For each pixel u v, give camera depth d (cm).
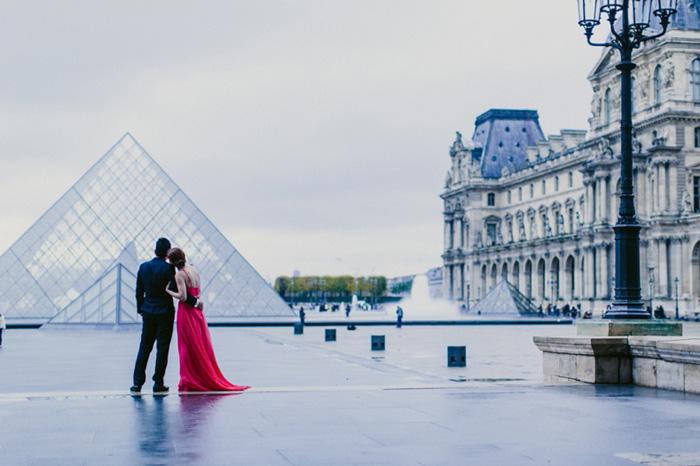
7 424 1730
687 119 12212
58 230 10581
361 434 1597
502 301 15262
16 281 10112
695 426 1695
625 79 2778
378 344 4931
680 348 2259
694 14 12450
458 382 2594
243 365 3588
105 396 2219
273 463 1341
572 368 2634
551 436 1578
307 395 2206
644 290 12581
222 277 10750
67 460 1367
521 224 18275
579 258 15138
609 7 2841
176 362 3806
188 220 10988
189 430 1647
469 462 1349
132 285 8419
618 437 1570
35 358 4094
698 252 12050
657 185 12375
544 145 19388
